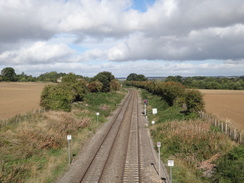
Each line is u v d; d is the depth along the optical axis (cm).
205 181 1111
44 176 1162
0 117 2850
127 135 2053
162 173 1227
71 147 1661
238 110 3997
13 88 9512
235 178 1021
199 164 1302
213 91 10425
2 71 14975
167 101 4281
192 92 2814
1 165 1162
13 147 1420
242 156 1188
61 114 2389
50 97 2800
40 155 1441
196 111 2741
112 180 1136
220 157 1284
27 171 1209
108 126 2462
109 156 1483
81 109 3338
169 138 1738
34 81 15612
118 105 4609
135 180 1136
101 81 6738
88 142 1828
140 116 3194
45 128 1848
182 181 1126
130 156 1487
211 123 2080
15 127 1797
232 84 12225
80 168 1284
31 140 1555
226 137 1592
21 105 4175
